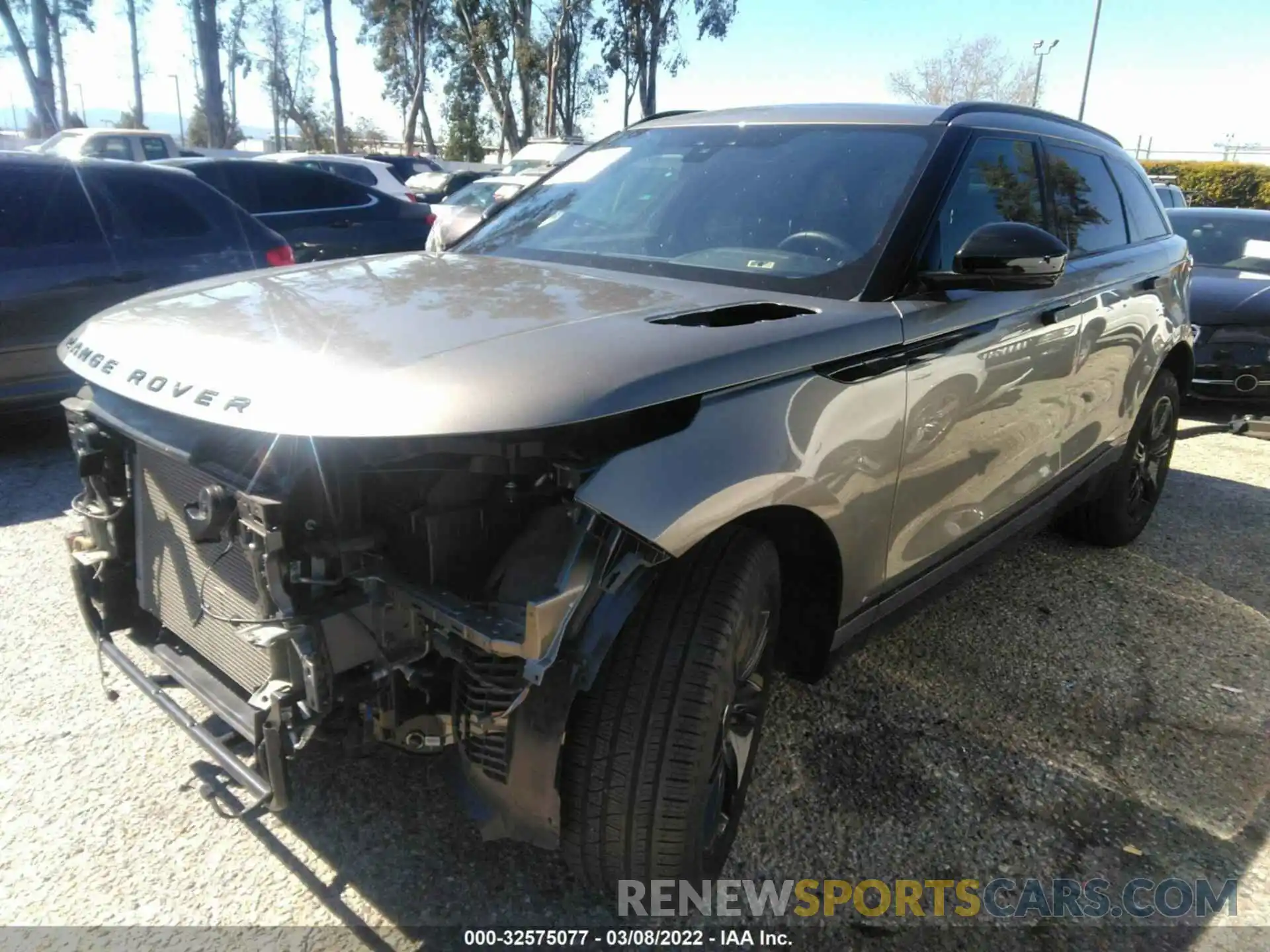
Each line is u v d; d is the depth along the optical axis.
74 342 2.42
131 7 44.53
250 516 1.80
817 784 2.69
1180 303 4.42
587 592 1.76
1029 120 3.49
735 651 2.00
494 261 2.95
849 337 2.26
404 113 45.31
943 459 2.69
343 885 2.24
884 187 2.78
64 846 2.34
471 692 1.86
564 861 2.22
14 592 3.67
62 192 5.40
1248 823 2.64
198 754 2.69
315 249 9.18
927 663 3.39
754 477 1.97
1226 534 4.89
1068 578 4.21
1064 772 2.81
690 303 2.33
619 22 34.53
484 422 1.66
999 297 2.84
